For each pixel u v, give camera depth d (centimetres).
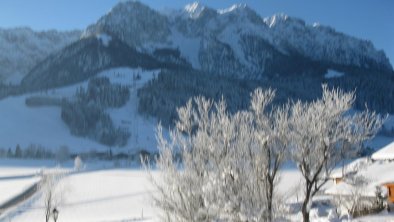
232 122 1181
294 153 1303
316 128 1310
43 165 18088
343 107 1330
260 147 1191
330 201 3541
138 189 9725
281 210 1191
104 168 16062
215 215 1112
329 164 1351
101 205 7644
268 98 1284
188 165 1132
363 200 3316
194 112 1180
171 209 1130
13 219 6203
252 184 1152
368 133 1360
